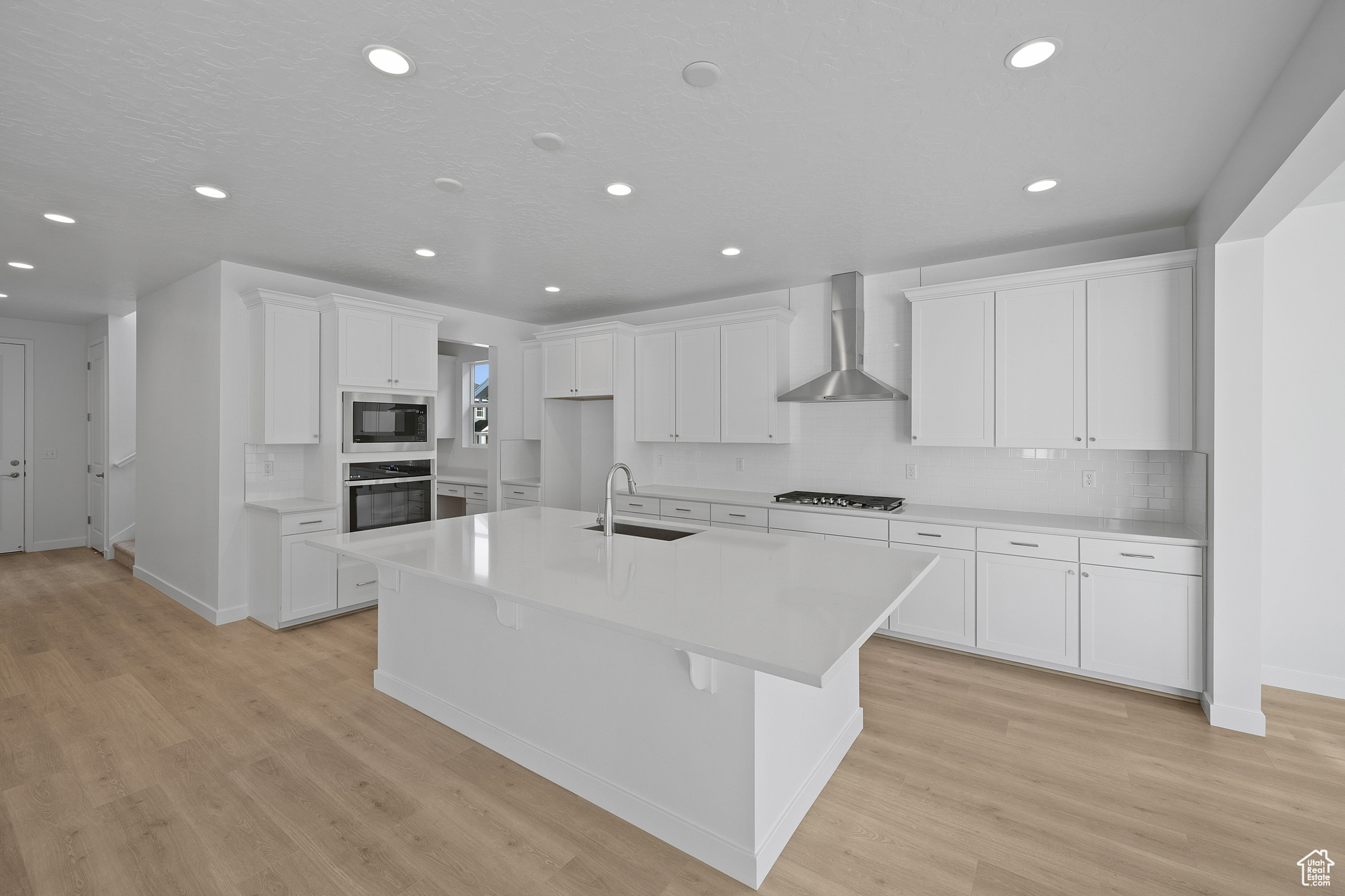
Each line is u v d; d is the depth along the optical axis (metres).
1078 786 2.21
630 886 1.73
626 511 4.89
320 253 3.65
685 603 1.72
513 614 2.30
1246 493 2.61
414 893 1.70
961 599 3.39
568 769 2.18
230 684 3.05
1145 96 1.94
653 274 4.15
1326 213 2.90
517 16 1.56
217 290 3.86
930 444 3.62
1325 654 2.96
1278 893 1.69
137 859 1.81
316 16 1.55
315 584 3.93
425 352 4.52
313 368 4.09
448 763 2.35
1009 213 2.96
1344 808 2.07
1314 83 1.60
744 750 1.74
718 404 4.61
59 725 2.63
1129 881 1.74
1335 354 2.90
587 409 5.80
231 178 2.54
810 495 4.27
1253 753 2.42
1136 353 3.03
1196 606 2.79
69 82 1.84
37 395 6.08
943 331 3.57
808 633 1.47
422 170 2.48
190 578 4.28
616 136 2.20
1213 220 2.60
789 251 3.59
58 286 4.45
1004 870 1.79
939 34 1.64
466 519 3.26
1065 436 3.22
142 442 4.93
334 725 2.64
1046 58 1.74
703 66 1.78
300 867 1.79
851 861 1.82
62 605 4.35
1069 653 3.09
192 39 1.64
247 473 4.02
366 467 4.18
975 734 2.58
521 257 3.73
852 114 2.05
